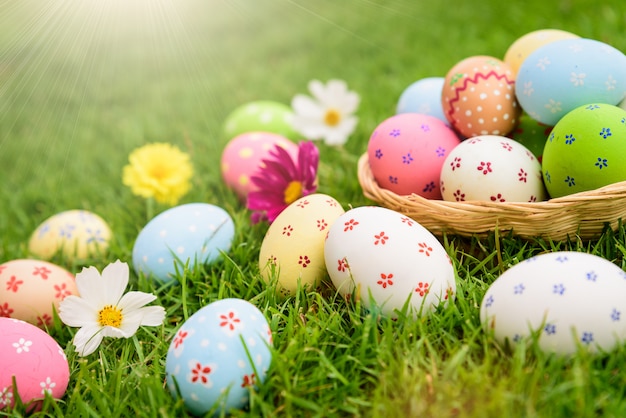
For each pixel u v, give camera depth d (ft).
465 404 1.36
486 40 2.83
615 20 2.65
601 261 1.44
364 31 3.31
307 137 2.26
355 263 1.52
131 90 3.22
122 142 2.62
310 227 1.64
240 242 1.84
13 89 3.10
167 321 1.66
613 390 1.36
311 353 1.49
